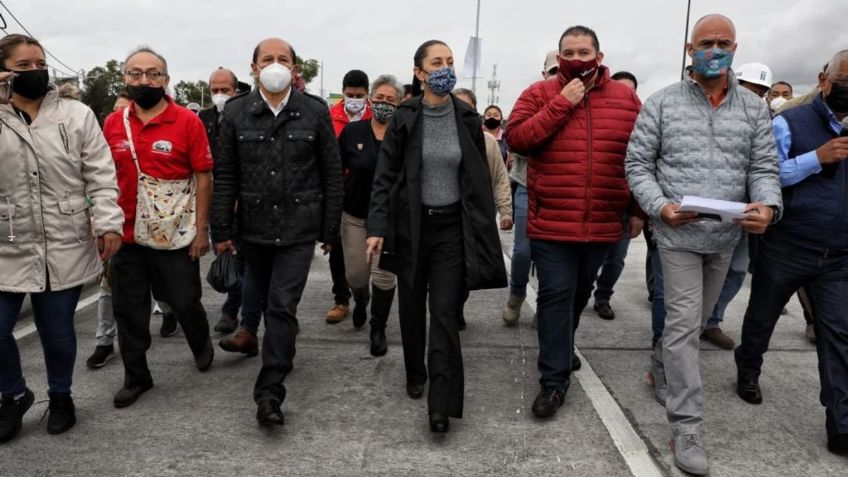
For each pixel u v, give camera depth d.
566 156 3.15
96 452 2.88
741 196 2.89
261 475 2.69
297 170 3.25
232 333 4.70
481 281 3.07
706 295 3.04
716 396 3.53
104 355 3.96
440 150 3.09
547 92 3.30
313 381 3.75
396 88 4.18
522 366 4.01
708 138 2.85
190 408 3.36
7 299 2.88
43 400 3.45
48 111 2.90
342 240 4.39
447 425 2.97
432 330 3.08
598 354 4.23
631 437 3.04
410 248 3.12
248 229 3.30
